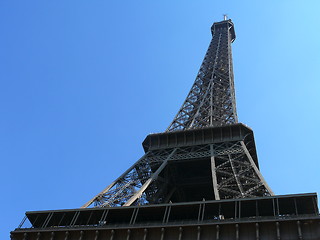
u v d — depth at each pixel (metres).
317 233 42.94
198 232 46.47
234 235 45.53
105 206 59.16
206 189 84.19
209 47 151.62
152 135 87.00
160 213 53.06
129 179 72.69
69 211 54.97
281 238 43.66
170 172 81.38
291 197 48.19
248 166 67.81
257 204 49.34
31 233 51.84
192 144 83.12
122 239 48.59
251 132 83.38
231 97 106.38
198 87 118.69
